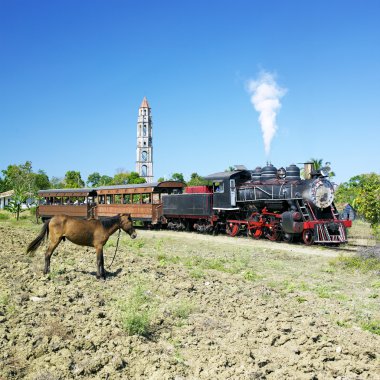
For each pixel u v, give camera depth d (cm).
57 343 609
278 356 630
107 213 3231
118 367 562
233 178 2420
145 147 13625
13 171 8344
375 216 2619
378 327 793
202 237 2344
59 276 983
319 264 1466
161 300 881
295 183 2038
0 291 831
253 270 1370
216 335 706
